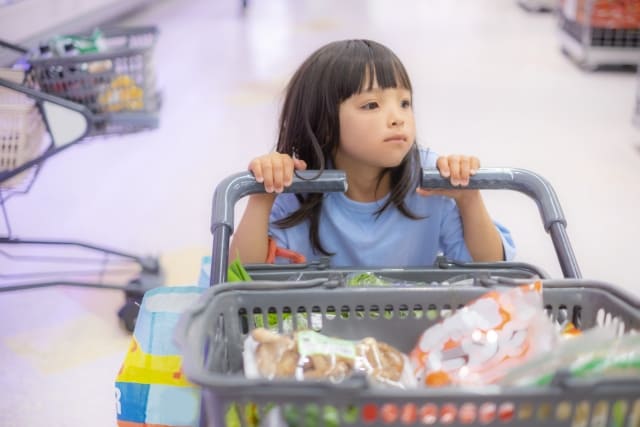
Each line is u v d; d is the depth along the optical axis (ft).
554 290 3.28
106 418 6.73
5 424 6.66
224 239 3.93
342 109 4.36
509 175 4.27
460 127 14.44
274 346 3.04
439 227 5.03
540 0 25.76
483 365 3.00
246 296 3.31
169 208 11.19
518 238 10.04
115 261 9.66
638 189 11.59
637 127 13.74
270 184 4.14
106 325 8.27
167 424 4.25
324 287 3.37
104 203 11.43
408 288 3.37
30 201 11.54
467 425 2.48
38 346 7.89
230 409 2.95
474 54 20.13
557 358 2.58
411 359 3.18
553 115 15.14
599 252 9.68
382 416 2.49
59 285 8.88
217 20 24.12
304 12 25.41
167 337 4.29
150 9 25.58
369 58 4.34
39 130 7.78
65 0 19.38
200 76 17.87
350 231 4.86
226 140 13.82
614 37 18.21
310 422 2.69
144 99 8.64
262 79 17.56
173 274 9.16
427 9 26.18
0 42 9.09
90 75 8.50
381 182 4.84
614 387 2.38
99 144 13.84
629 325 3.05
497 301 3.13
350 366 2.99
